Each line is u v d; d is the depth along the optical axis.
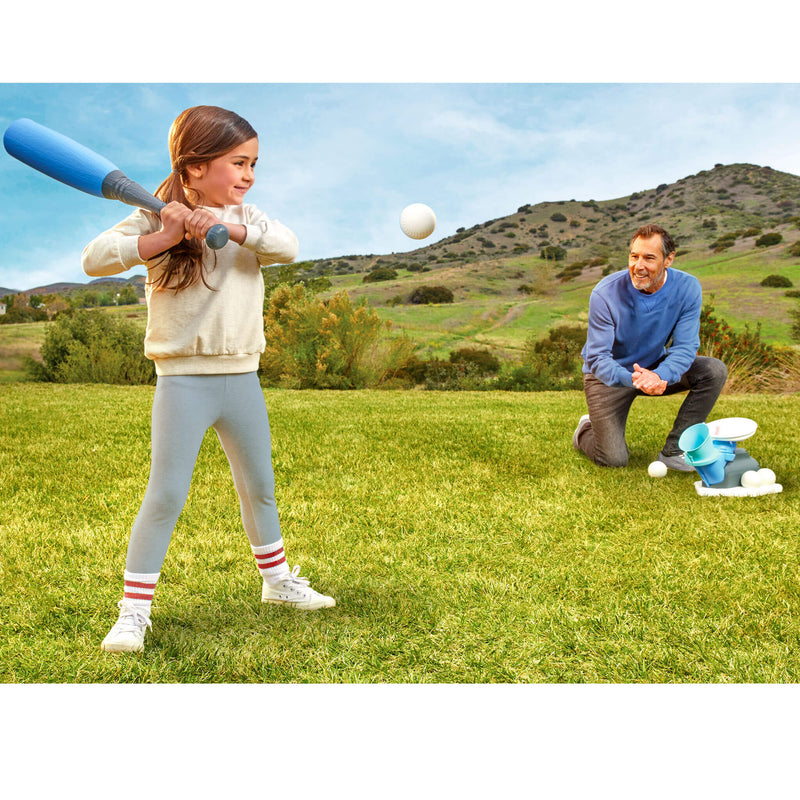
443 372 13.55
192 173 2.30
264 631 2.41
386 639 2.36
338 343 12.51
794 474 4.28
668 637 2.37
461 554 3.10
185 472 2.32
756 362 11.04
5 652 2.30
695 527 3.41
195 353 2.29
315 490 4.09
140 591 2.32
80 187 2.25
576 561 3.02
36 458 4.95
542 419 6.75
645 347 4.58
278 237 2.30
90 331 12.74
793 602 2.60
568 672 2.20
